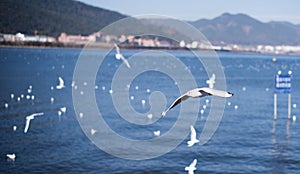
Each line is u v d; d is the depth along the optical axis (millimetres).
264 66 188250
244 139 35969
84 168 27000
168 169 27203
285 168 27688
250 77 115312
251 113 50906
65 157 29203
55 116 45125
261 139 36094
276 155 30734
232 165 28188
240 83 95375
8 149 30812
